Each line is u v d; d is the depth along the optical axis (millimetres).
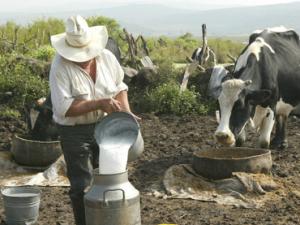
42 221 5898
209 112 11781
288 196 6617
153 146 9055
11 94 11742
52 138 8391
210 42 28672
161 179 7238
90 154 4891
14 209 5484
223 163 6836
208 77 12461
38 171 7895
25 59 12883
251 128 8391
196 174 7055
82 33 4699
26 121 9594
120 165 4371
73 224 5785
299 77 8602
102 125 4551
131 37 16625
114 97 4930
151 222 5844
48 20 22078
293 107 8859
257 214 6125
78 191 4785
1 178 7629
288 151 8812
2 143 9188
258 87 7918
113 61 4922
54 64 4754
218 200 6527
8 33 19781
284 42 8648
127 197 4336
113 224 4328
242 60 8109
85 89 4719
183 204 6469
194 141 9453
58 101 4664
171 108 11781
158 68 13195
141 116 11492
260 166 6906
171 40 29812
